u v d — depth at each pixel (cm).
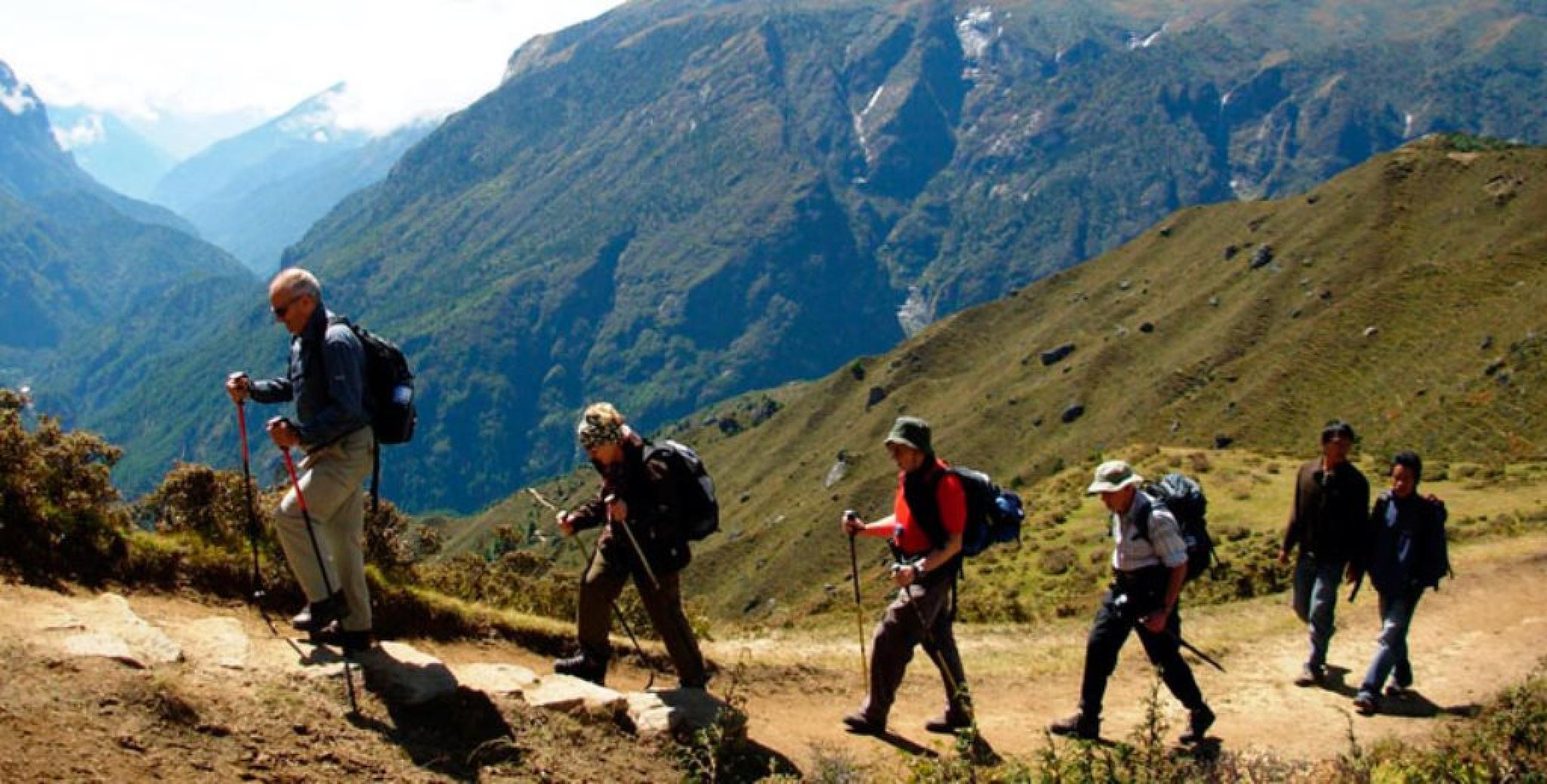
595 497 884
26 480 823
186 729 603
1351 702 1178
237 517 1002
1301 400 12119
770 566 15100
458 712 732
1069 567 3725
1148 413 15762
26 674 595
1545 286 10925
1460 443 8738
